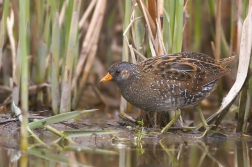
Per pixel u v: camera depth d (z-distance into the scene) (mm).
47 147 9172
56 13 11000
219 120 10633
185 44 12578
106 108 14023
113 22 16219
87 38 12742
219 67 10242
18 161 8211
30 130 9367
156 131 10422
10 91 12898
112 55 16219
